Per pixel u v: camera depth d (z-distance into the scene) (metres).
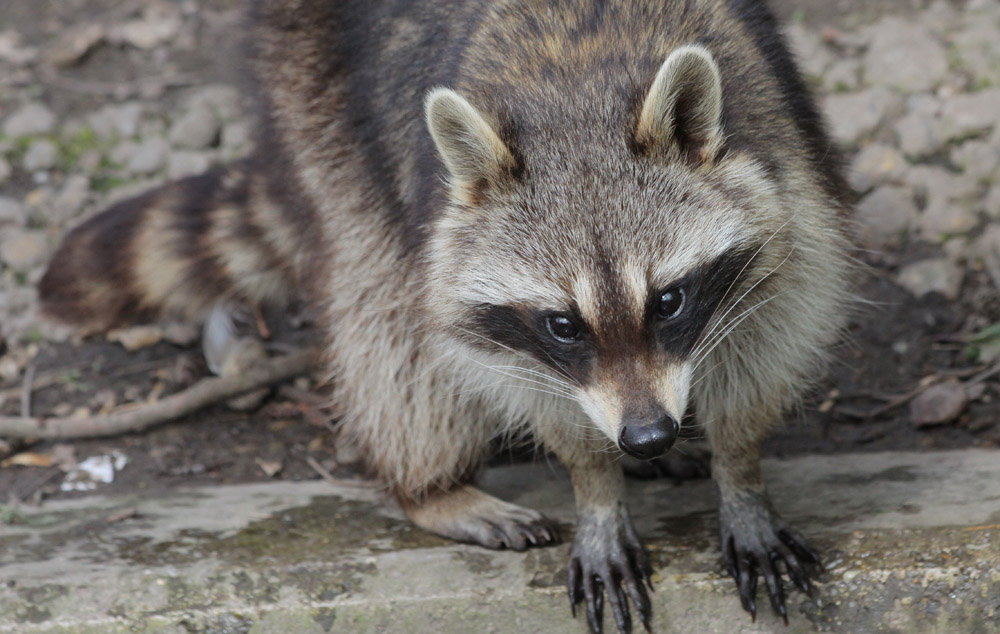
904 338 8.41
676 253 5.19
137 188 10.23
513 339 5.66
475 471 7.01
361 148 6.95
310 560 6.22
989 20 10.09
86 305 9.09
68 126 10.70
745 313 5.78
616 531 5.96
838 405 8.02
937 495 6.21
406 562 6.18
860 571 5.58
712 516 6.46
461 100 5.21
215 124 10.52
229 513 7.06
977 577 5.40
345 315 7.22
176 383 9.00
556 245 5.25
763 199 5.46
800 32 10.41
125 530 6.88
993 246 8.69
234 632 5.89
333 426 8.50
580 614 5.89
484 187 5.43
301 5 7.32
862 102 9.70
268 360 8.90
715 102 5.21
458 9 6.25
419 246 5.98
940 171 9.19
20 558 6.52
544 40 5.70
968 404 7.76
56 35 11.62
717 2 5.90
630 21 5.66
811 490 6.59
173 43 11.49
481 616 5.88
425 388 6.80
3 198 10.17
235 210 8.68
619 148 5.27
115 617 5.90
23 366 9.20
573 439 6.00
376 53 6.82
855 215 6.85
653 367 5.26
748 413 6.05
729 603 5.75
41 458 8.28
